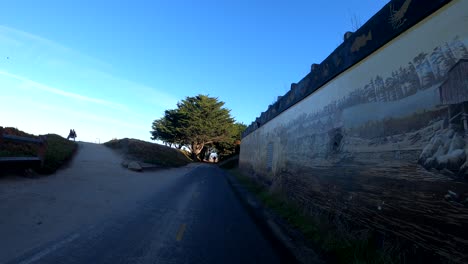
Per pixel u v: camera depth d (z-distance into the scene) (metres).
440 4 5.94
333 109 10.64
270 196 16.14
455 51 5.54
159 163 34.41
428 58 6.18
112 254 5.66
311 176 12.23
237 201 14.79
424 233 5.86
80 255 5.44
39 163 13.79
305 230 9.36
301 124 14.42
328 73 11.37
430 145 5.96
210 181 24.55
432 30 6.14
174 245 6.62
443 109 5.72
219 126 68.62
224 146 73.44
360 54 8.92
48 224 7.02
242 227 9.18
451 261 5.20
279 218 11.45
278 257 6.72
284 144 17.78
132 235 6.98
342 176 9.46
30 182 11.74
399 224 6.59
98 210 9.07
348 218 8.78
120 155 32.97
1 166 11.55
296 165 14.59
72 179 14.30
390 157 7.15
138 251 5.98
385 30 7.74
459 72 5.41
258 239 8.02
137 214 9.22
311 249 7.65
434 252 5.57
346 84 9.78
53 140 24.48
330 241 7.92
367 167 8.09
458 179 5.24
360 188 8.33
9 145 13.95
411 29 6.78
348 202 8.90
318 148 11.79
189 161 60.81
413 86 6.58
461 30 5.45
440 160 5.67
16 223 6.77
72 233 6.60
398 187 6.77
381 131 7.61
